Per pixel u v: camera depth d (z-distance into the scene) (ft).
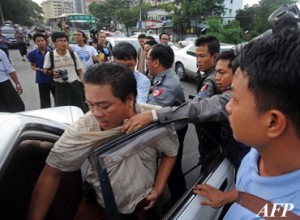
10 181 4.00
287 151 1.91
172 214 3.74
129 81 3.25
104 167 2.81
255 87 1.84
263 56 1.82
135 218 3.94
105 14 188.34
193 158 10.39
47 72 12.62
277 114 1.79
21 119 4.14
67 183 4.65
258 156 2.47
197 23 96.02
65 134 3.45
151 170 4.00
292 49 1.73
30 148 4.48
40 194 3.64
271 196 2.06
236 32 83.71
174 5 103.40
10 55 53.31
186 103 4.19
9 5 168.86
